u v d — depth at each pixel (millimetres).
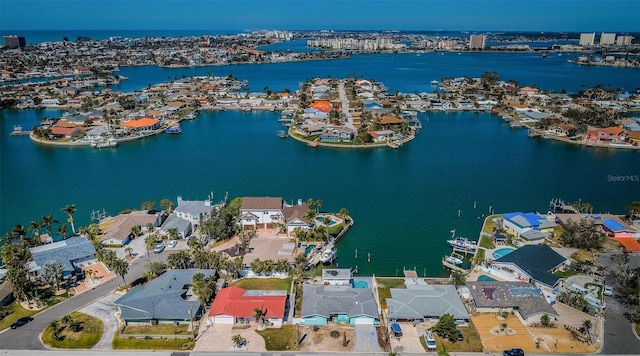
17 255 99688
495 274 100875
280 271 99000
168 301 84625
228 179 170250
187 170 181000
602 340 77438
